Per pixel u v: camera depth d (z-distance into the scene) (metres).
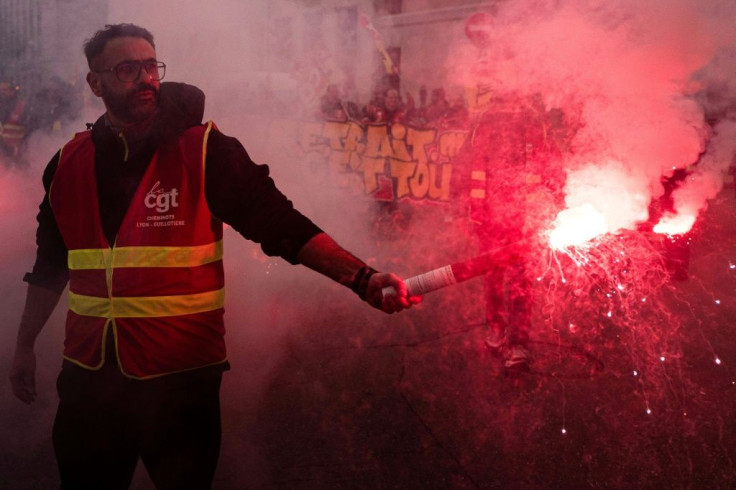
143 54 1.82
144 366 1.80
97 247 1.83
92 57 1.83
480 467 2.92
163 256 1.80
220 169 1.81
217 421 1.91
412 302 1.84
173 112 1.86
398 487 2.77
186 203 1.82
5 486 2.80
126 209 1.83
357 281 1.79
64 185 1.88
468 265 1.85
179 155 1.83
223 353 1.91
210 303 1.87
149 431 1.84
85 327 1.84
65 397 1.87
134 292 1.79
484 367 4.05
